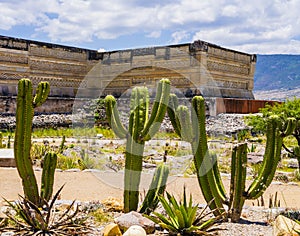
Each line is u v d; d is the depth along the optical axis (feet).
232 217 18.97
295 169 40.75
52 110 88.89
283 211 21.04
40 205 20.52
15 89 88.63
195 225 16.94
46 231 16.79
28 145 20.10
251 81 106.83
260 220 19.53
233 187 18.89
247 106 87.71
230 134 60.08
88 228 17.19
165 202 17.39
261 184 18.72
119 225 16.96
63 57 97.25
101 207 20.97
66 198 26.21
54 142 57.26
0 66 86.58
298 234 15.61
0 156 40.01
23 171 20.20
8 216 17.65
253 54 106.73
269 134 18.99
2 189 28.86
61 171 36.55
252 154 47.83
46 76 94.68
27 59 91.15
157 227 17.66
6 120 77.15
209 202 17.79
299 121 30.12
